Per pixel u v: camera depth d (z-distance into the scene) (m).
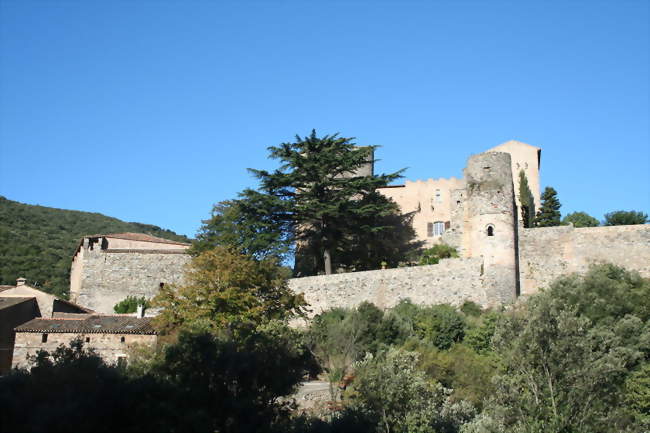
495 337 40.91
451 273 58.56
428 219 72.81
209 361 29.22
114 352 46.81
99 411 25.38
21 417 24.53
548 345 37.19
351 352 48.09
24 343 47.78
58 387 26.44
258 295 49.28
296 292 61.59
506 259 58.66
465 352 47.94
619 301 49.50
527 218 73.94
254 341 32.31
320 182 65.31
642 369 41.12
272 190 66.69
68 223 124.38
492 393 39.94
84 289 65.25
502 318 42.31
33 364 46.97
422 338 51.69
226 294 45.25
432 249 66.75
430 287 58.69
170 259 66.19
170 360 29.52
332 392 41.38
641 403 39.28
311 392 42.62
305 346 48.06
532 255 61.12
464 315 55.47
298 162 65.50
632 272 54.84
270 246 63.34
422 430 33.81
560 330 37.22
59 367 28.39
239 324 41.09
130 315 53.50
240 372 29.34
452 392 41.84
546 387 36.47
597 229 60.00
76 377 27.06
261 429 28.28
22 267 85.62
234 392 29.03
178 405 27.08
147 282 65.62
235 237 65.62
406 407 35.03
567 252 60.38
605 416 35.91
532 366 37.06
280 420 30.38
